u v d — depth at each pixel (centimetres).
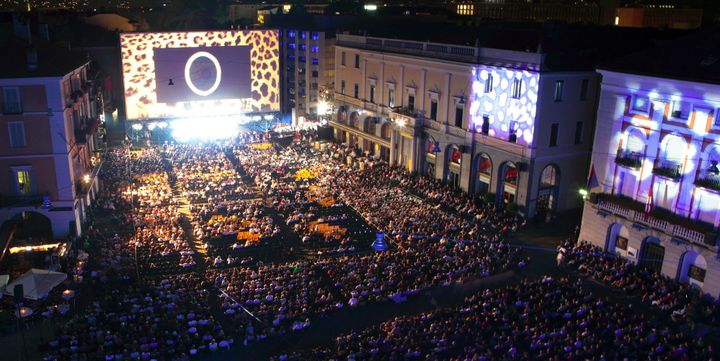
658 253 4394
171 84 8331
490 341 3472
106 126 7900
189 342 3369
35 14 6138
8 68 4553
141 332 3359
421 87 6675
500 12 16062
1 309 3659
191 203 5834
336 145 8100
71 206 4812
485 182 6094
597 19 13675
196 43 8500
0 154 4612
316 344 3528
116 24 10738
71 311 3747
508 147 5688
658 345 3431
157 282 4166
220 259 4488
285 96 9675
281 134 8594
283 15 10619
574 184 5838
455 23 8362
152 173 6588
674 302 3928
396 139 7131
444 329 3538
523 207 5628
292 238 5047
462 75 6103
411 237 4962
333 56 9125
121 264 4391
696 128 4103
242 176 6706
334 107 8456
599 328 3575
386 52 7088
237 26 9675
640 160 4519
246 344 3494
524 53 5419
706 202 4131
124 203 5684
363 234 5150
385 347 3356
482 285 4284
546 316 3716
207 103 8750
